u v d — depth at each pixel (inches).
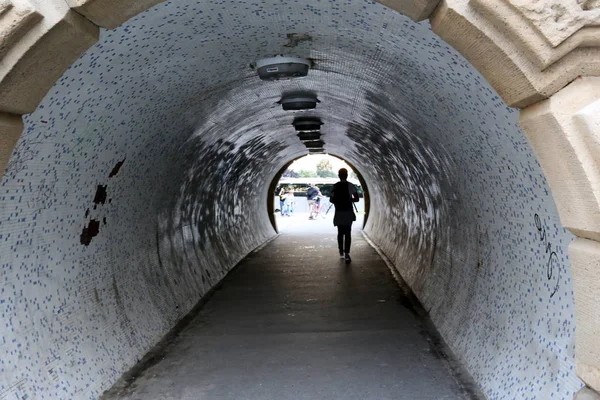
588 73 95.7
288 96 293.9
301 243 634.2
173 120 226.4
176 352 228.2
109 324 195.5
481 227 195.8
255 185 627.8
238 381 196.2
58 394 148.3
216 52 183.8
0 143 106.7
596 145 89.9
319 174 2699.3
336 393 184.4
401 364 209.6
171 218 303.1
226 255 450.9
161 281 270.2
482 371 176.9
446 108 164.1
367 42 156.6
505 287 168.4
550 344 131.7
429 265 311.6
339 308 302.4
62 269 166.7
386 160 408.5
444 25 101.6
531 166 126.1
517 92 101.0
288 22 156.7
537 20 91.4
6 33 94.8
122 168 200.2
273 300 325.7
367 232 728.3
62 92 131.5
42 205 149.0
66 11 99.1
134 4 105.3
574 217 98.2
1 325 131.7
